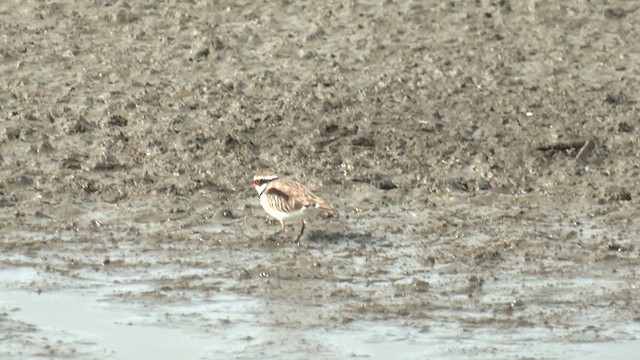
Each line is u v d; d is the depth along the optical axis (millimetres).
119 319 13383
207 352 12578
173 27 23000
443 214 16531
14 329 13133
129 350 12648
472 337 12945
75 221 16219
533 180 17750
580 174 17859
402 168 17953
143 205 16766
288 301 13797
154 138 18656
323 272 14602
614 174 17859
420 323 13273
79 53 21922
